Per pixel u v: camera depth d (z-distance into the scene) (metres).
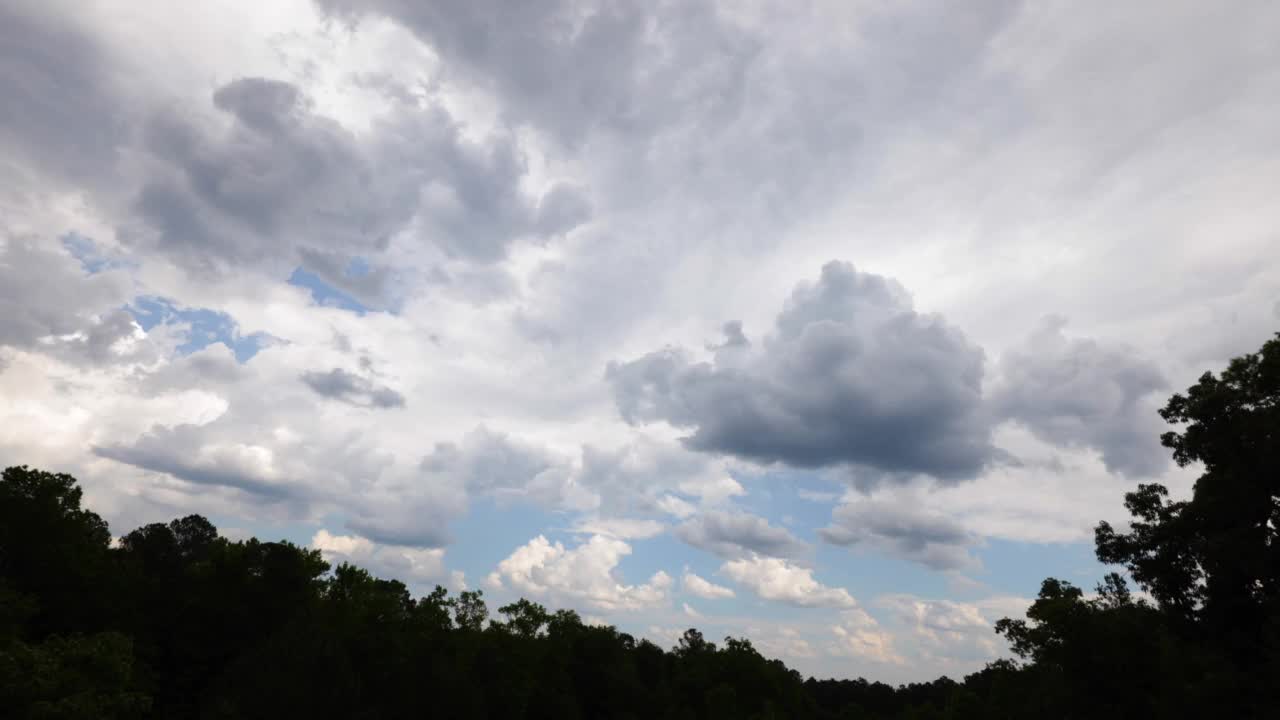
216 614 61.94
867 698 188.50
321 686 46.25
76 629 58.44
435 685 59.56
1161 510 48.34
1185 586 46.59
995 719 68.19
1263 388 42.88
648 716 92.06
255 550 67.94
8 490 63.00
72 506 67.69
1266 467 40.56
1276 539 40.03
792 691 119.19
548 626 95.62
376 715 48.94
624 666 94.25
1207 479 43.94
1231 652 42.22
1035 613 47.34
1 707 33.84
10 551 60.31
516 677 73.88
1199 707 37.78
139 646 56.12
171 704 59.47
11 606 48.84
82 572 61.88
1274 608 38.31
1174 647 42.56
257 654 48.69
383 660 60.16
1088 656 43.84
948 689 174.38
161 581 68.19
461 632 73.44
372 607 66.12
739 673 117.00
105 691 37.91
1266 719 35.84
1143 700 42.41
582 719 86.62
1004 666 70.56
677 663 121.06
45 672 35.44
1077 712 44.72
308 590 68.38
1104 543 49.62
